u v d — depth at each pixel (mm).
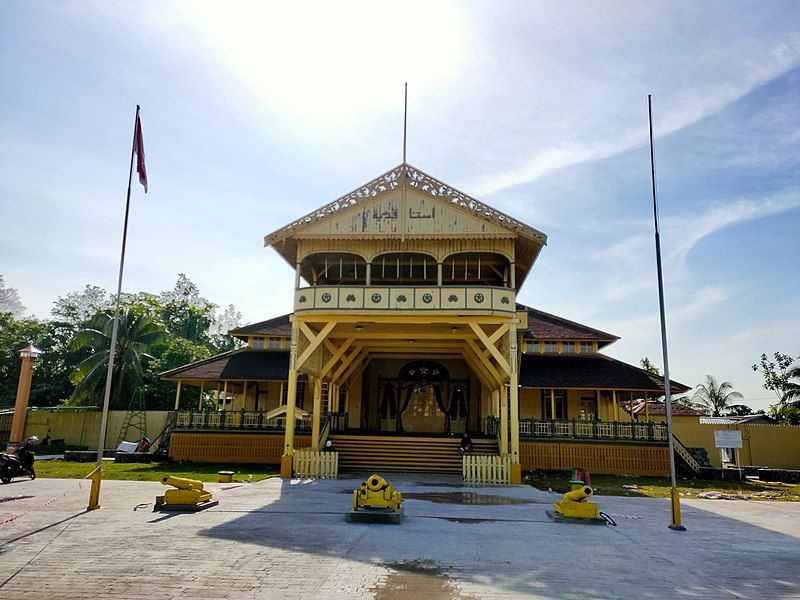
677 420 42031
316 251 21750
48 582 6930
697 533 11141
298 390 32625
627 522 12289
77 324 53406
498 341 23500
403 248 21391
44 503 13094
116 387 40031
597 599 6625
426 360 32188
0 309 65750
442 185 21344
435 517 12094
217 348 61875
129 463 27156
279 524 10852
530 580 7336
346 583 7004
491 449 25109
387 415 31625
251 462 28219
